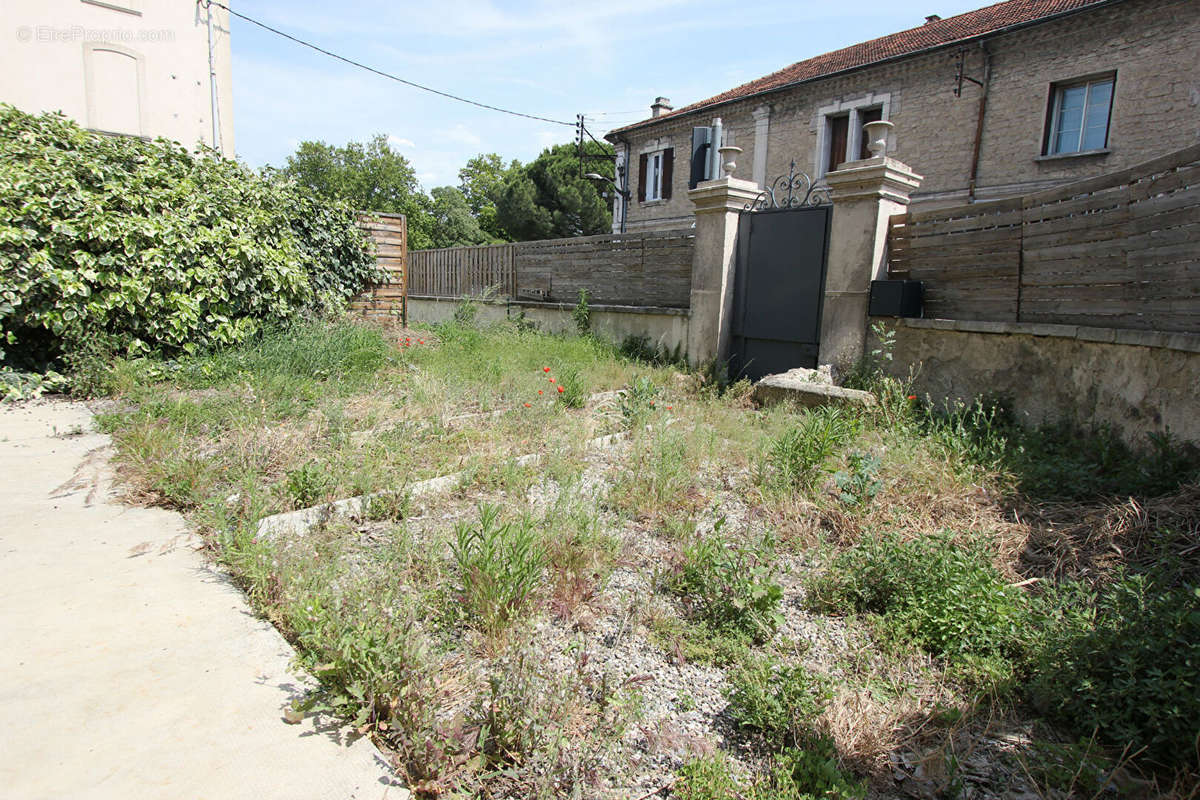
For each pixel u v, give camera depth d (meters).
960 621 2.42
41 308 5.45
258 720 1.86
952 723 2.03
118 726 1.79
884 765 1.87
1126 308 4.26
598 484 3.80
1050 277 4.88
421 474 3.76
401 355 6.84
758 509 3.60
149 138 10.59
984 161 14.06
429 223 50.44
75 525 3.04
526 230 37.38
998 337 5.16
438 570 2.65
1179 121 11.56
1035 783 1.78
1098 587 2.77
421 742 1.71
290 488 3.31
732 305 7.75
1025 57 13.35
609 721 1.89
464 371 6.42
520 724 1.79
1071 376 4.59
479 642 2.26
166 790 1.60
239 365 5.81
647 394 5.25
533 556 2.52
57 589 2.47
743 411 5.73
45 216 5.41
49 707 1.85
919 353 5.83
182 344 6.04
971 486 3.77
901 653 2.40
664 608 2.59
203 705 1.90
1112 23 12.16
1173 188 3.89
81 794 1.56
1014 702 2.16
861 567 2.78
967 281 5.65
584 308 9.79
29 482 3.54
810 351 7.01
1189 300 3.79
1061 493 3.74
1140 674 2.02
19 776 1.60
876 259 6.27
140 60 10.42
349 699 1.92
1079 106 12.94
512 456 4.08
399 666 1.94
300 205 7.82
